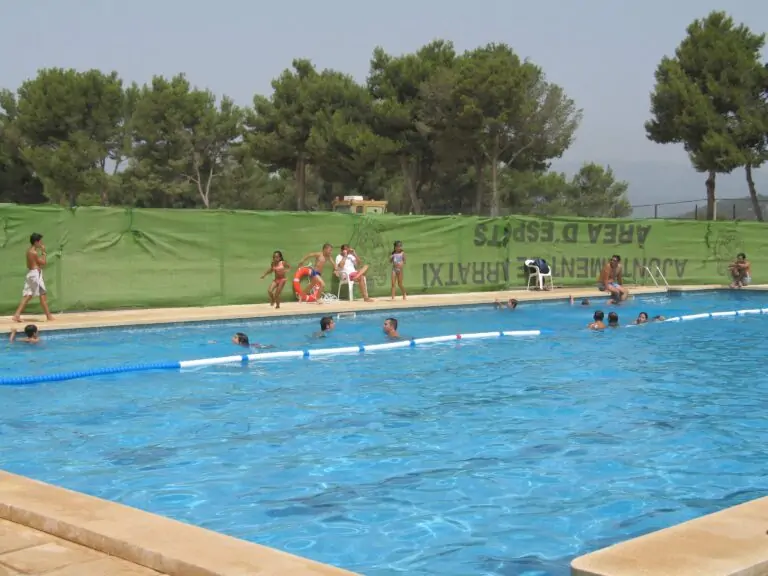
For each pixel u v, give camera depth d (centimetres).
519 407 925
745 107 3759
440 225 2148
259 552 393
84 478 656
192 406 924
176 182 5150
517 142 4141
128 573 383
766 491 631
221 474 668
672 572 358
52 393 994
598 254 2416
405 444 765
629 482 650
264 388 1031
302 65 4569
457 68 4041
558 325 1680
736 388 1039
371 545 514
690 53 3922
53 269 1644
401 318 1778
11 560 399
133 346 1349
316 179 6006
